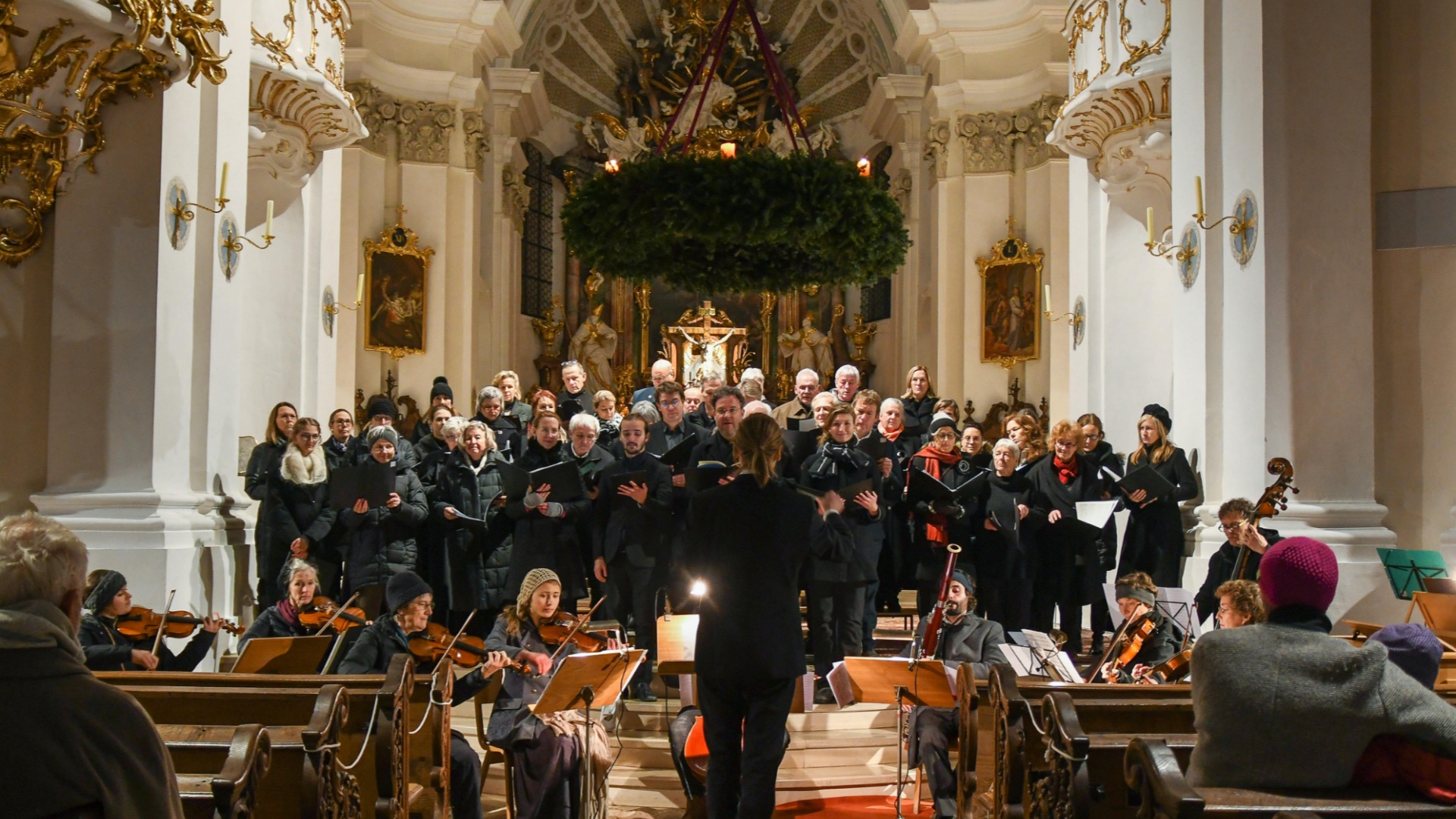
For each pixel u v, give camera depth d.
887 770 7.21
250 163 9.75
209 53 6.90
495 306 18.39
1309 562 3.15
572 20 21.05
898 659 5.84
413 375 16.02
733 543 4.79
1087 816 3.44
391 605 6.03
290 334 10.62
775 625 4.71
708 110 21.25
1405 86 7.47
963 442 8.66
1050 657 6.09
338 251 11.66
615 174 6.70
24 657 2.44
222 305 7.81
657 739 7.30
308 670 5.88
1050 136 10.27
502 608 7.93
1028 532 8.02
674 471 7.74
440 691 5.09
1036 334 15.99
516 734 5.89
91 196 6.98
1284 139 7.27
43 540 2.57
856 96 21.39
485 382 18.02
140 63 6.76
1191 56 8.25
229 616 7.48
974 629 6.75
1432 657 3.37
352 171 15.48
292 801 3.88
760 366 21.75
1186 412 8.25
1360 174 7.29
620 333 21.73
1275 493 6.53
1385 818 2.80
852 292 21.77
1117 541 9.47
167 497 6.98
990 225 16.50
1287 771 2.98
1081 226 11.41
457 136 16.55
